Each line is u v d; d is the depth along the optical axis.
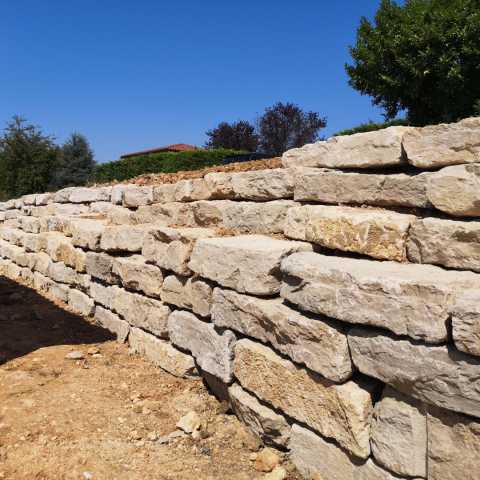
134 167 17.84
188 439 3.79
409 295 2.63
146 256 5.54
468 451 2.39
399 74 12.20
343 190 4.11
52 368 5.20
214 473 3.38
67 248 7.92
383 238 3.42
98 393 4.61
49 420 4.05
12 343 6.07
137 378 4.99
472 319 2.29
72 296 7.95
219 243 4.18
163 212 6.48
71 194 9.73
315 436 3.24
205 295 4.43
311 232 3.97
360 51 12.45
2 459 3.50
